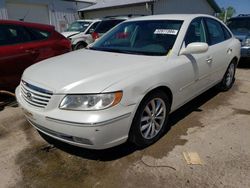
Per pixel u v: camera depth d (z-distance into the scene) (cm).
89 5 2250
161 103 338
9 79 508
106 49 398
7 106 476
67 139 284
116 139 283
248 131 372
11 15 1656
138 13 1972
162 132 356
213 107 462
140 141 318
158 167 293
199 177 276
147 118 321
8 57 495
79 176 282
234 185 264
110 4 2131
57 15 1934
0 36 500
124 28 432
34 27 560
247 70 767
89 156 314
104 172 287
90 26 1203
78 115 265
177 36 372
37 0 1772
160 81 318
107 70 301
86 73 295
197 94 423
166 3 1975
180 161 302
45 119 281
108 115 267
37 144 344
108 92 268
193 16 420
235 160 303
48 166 299
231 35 538
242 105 473
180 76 354
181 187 262
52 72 309
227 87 547
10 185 271
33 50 536
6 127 394
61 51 591
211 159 305
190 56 377
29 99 304
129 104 282
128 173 284
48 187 267
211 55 429
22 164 303
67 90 273
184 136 358
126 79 286
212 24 469
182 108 456
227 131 372
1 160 311
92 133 264
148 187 264
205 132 370
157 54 355
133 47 385
